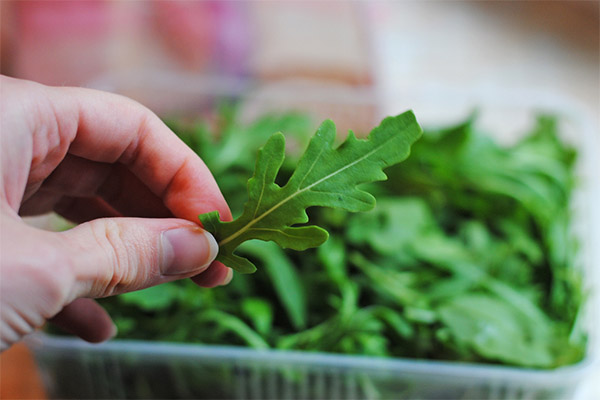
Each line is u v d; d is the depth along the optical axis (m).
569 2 0.67
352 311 0.35
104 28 0.57
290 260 0.37
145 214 0.31
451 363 0.32
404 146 0.23
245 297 0.36
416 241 0.38
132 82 0.46
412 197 0.41
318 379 0.32
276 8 0.64
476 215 0.41
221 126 0.43
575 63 0.61
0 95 0.25
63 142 0.27
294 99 0.46
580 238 0.40
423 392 0.32
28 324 0.23
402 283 0.37
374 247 0.37
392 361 0.31
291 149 0.43
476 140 0.42
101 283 0.24
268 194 0.24
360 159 0.24
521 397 0.32
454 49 0.62
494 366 0.33
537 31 0.65
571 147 0.44
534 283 0.38
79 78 0.53
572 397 0.32
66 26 0.57
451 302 0.35
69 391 0.34
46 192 0.30
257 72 0.56
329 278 0.36
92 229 0.24
